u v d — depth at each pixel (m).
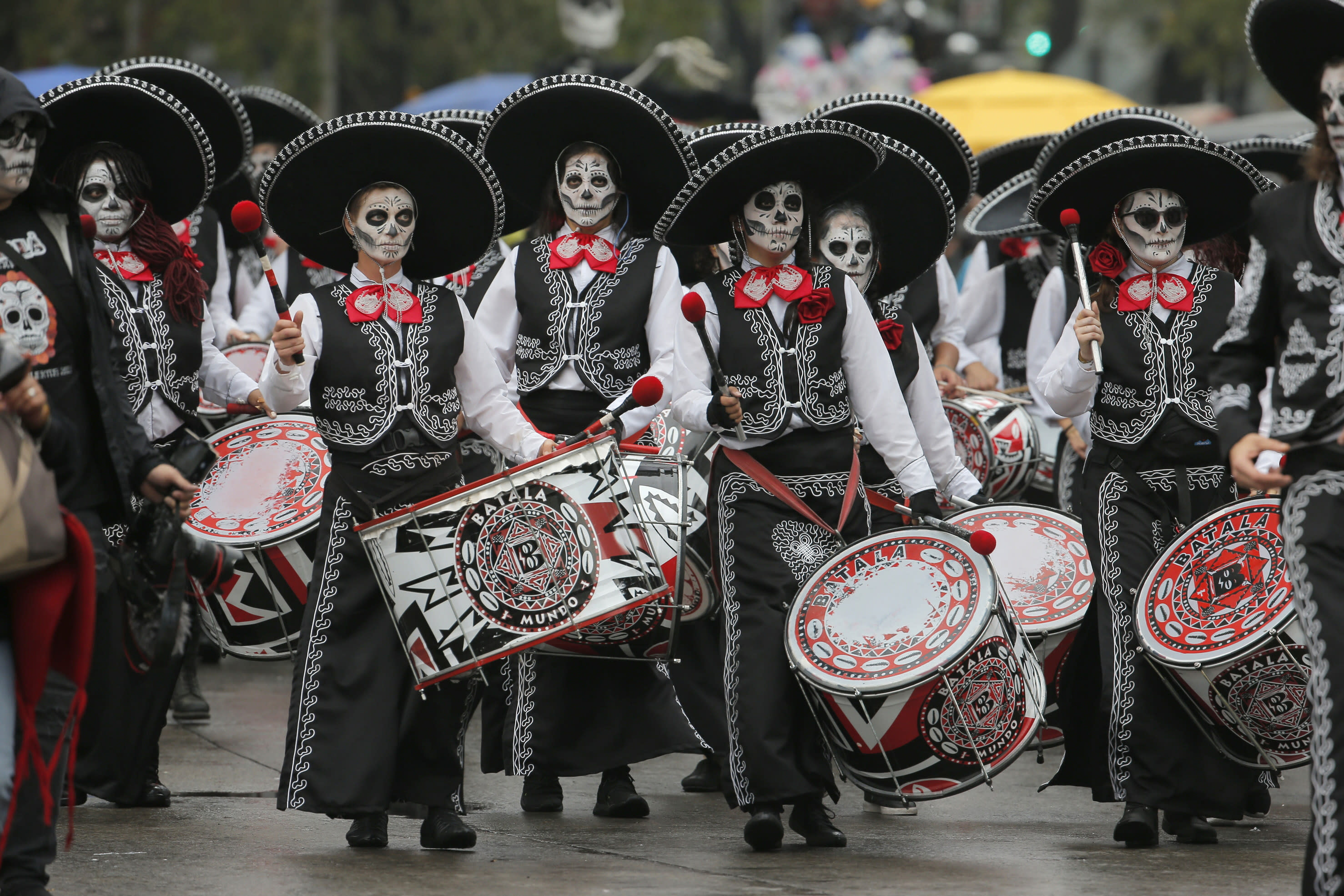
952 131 22.28
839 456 16.19
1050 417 24.72
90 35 69.50
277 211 16.67
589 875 14.41
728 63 99.19
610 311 17.95
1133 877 14.57
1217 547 16.28
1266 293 12.48
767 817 15.39
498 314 18.44
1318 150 12.38
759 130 22.09
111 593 14.84
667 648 16.94
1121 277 17.47
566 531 14.86
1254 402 12.70
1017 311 26.19
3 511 11.48
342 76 76.19
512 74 66.19
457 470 16.16
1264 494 16.30
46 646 11.84
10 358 11.58
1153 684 16.27
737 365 16.11
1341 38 12.88
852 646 15.21
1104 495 17.11
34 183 12.80
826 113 22.45
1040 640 17.77
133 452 12.85
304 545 19.16
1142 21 83.00
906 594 15.45
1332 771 11.69
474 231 16.98
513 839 16.31
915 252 19.28
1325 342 12.00
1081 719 17.25
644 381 15.36
